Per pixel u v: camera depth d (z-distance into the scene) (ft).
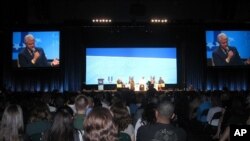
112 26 67.72
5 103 26.09
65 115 13.39
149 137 13.43
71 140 13.34
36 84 70.85
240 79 70.85
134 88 70.28
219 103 25.30
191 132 22.62
